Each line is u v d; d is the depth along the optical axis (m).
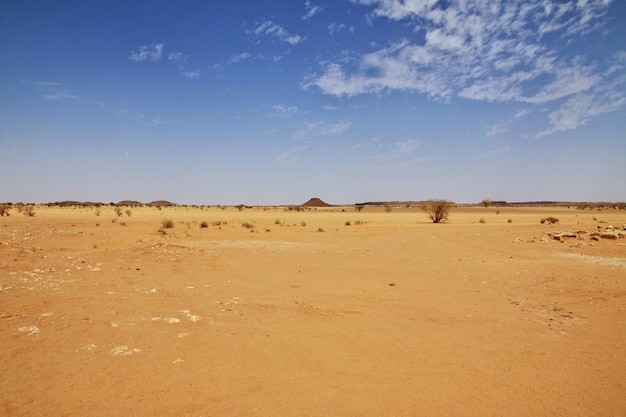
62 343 5.99
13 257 14.04
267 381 4.95
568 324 7.48
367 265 14.21
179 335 6.49
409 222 44.34
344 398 4.57
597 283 10.93
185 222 39.47
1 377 4.85
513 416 4.25
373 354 5.93
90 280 10.69
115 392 4.56
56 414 4.09
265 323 7.34
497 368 5.48
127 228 31.61
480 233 26.25
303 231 29.48
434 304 8.92
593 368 5.51
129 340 6.19
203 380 4.93
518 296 9.68
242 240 22.00
